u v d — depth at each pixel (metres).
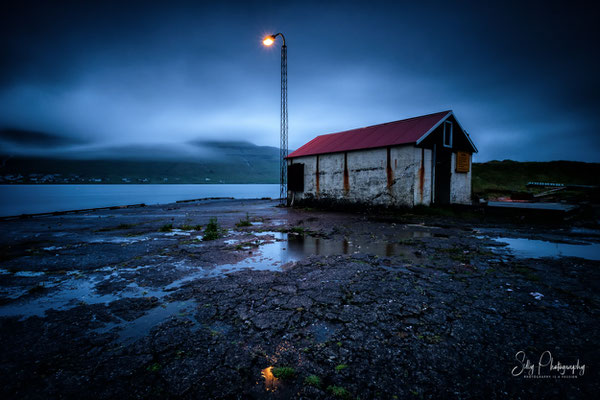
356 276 4.23
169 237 7.42
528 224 9.25
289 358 2.35
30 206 27.28
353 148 13.85
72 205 28.45
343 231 8.03
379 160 12.97
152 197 46.06
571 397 1.91
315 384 2.05
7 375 2.16
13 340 2.63
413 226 8.91
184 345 2.54
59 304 3.41
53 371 2.21
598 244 6.29
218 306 3.29
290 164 17.38
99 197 46.34
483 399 1.91
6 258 5.41
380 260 5.06
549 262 4.88
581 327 2.77
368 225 9.15
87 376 2.15
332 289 3.74
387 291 3.66
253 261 5.10
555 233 7.61
